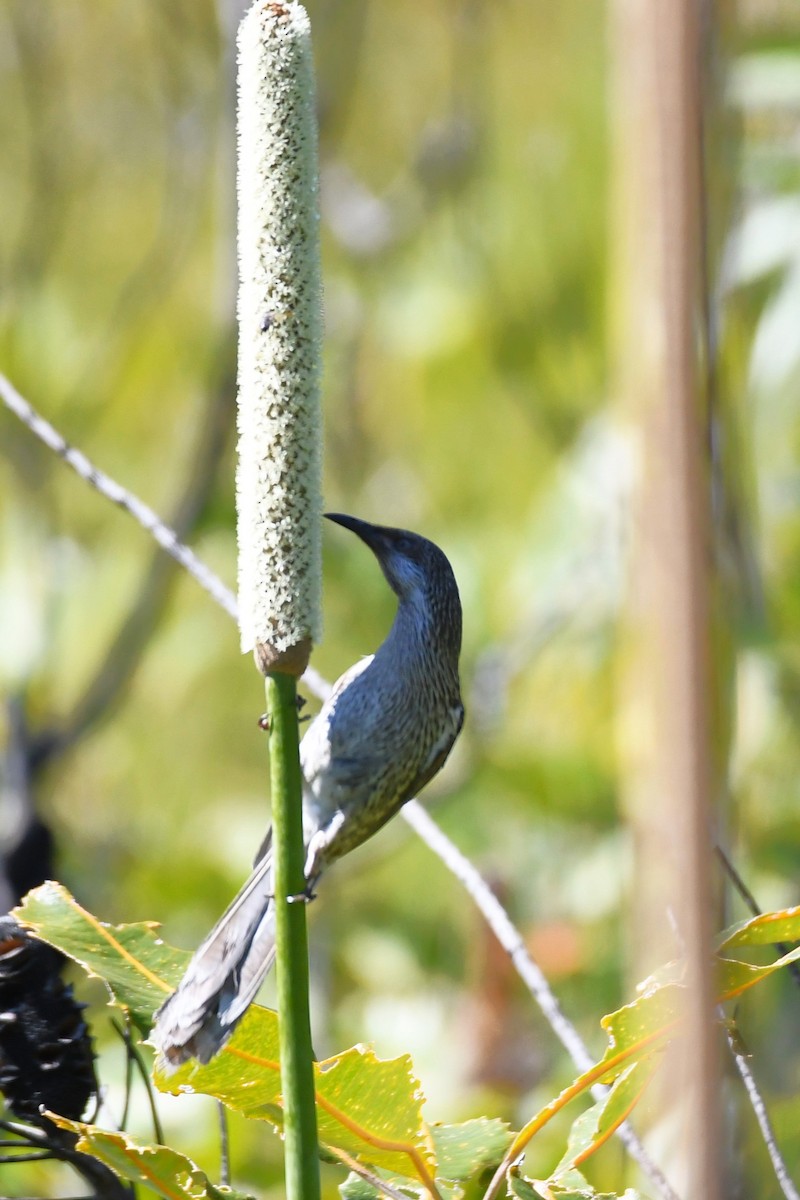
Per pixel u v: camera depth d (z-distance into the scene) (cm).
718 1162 377
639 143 424
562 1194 470
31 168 1641
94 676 1223
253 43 395
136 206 1778
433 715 719
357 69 1495
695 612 392
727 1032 468
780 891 990
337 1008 1161
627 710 596
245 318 405
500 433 1666
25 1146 483
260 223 400
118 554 1471
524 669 1331
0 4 1645
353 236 1688
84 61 1753
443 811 1323
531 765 1287
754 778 1012
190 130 1555
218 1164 790
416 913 1302
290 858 406
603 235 1558
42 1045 479
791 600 1116
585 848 1258
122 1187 495
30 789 982
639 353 427
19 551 1268
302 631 404
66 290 1728
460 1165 504
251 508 403
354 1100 459
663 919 469
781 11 914
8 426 1346
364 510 1625
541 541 1352
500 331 1588
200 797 1484
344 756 688
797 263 986
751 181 969
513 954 600
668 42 408
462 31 1628
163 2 1558
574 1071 974
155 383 1644
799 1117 655
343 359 1666
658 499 406
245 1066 477
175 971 509
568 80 1609
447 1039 1069
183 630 1466
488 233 1603
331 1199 768
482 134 1619
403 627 718
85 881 1168
